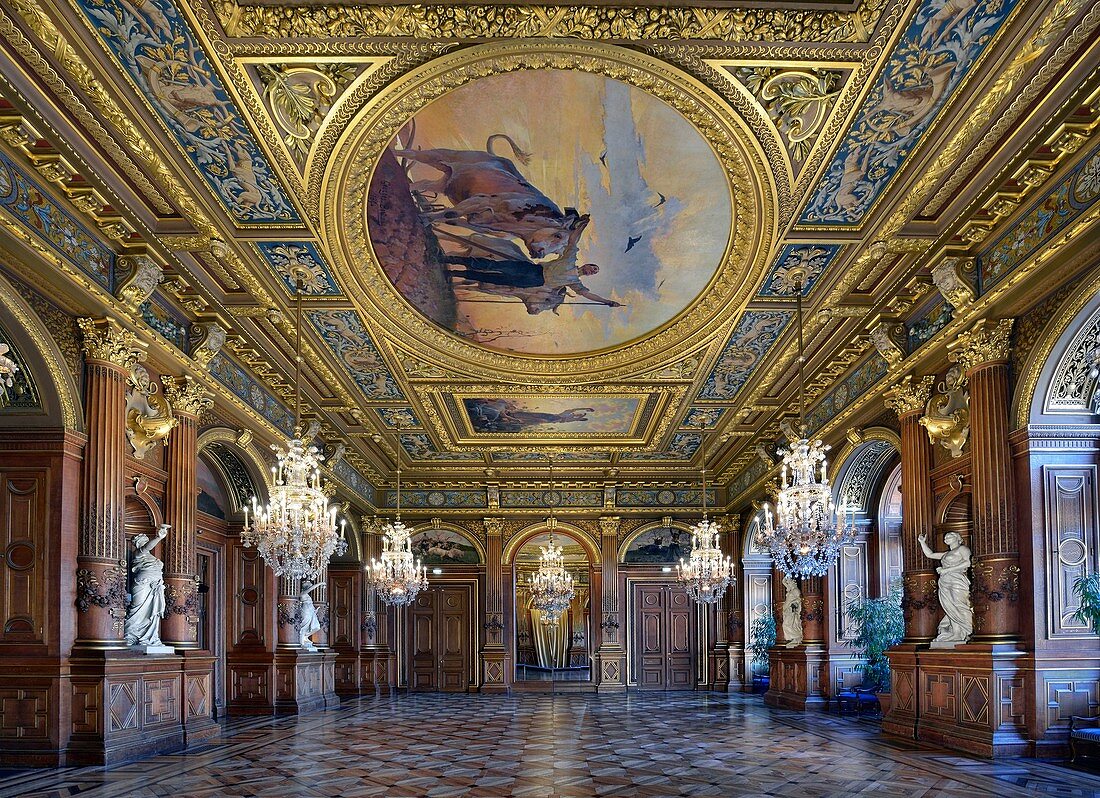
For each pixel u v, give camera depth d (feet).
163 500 40.11
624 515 88.94
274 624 57.57
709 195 35.24
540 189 34.88
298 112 28.17
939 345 39.01
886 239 35.60
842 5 23.68
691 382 54.90
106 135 27.89
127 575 38.04
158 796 27.76
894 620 52.06
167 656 37.88
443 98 29.04
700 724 51.24
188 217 33.37
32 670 31.73
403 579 67.67
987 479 35.12
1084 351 32.83
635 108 29.91
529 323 47.42
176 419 40.73
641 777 32.12
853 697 54.80
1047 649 33.14
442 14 24.32
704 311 45.03
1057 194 30.48
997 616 34.35
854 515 56.70
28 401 32.81
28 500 32.58
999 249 34.30
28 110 25.90
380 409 61.16
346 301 42.65
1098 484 33.88
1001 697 33.58
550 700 73.72
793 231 35.83
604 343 49.85
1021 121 27.58
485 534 88.53
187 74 25.80
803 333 47.19
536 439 72.43
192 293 39.29
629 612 87.92
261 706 56.70
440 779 31.83
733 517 86.99
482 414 64.34
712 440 71.82
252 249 37.17
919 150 30.04
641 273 42.04
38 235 29.19
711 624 87.61
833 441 55.42
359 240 37.40
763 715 56.49
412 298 43.96
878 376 47.57
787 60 25.96
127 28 23.75
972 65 25.54
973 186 31.71
